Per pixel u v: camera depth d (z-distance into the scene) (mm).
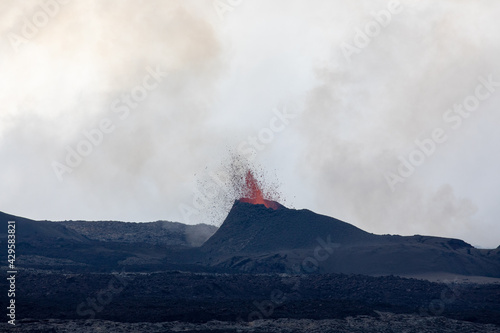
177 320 110312
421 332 106812
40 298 131375
